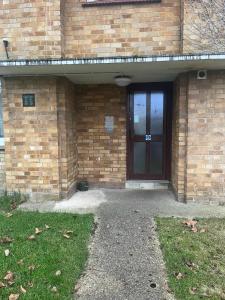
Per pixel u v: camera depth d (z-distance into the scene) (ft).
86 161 23.50
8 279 10.17
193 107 18.40
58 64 15.78
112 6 19.08
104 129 23.17
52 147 19.58
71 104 21.53
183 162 19.11
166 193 21.67
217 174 18.67
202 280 10.32
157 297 9.54
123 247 12.89
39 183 19.89
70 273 10.64
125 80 19.49
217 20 17.22
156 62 15.62
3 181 20.68
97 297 9.54
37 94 19.39
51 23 18.51
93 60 15.55
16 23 18.79
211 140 18.53
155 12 18.79
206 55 14.96
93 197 20.79
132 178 23.89
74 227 14.69
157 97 23.34
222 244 12.91
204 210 17.61
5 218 16.07
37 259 11.51
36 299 9.15
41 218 16.02
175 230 14.42
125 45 19.12
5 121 19.81
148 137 23.59
